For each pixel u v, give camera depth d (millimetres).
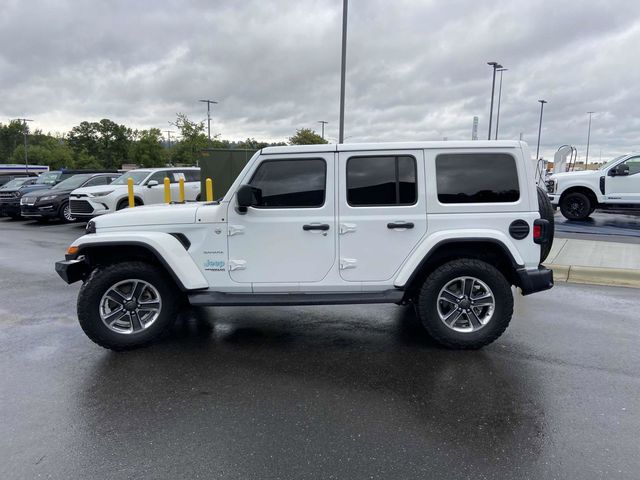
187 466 2646
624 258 7695
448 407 3303
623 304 5703
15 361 4113
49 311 5598
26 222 16625
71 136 101125
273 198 4293
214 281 4352
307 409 3283
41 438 2934
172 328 4977
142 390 3578
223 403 3373
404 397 3453
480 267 4191
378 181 4250
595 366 3961
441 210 4227
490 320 4262
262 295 4348
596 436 2934
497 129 26672
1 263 8695
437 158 4223
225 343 4547
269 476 2555
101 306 4242
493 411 3246
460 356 4199
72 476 2564
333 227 4258
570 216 13242
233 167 12859
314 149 4227
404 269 4270
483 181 4234
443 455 2744
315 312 5527
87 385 3658
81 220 16172
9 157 103500
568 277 7004
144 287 4367
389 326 5031
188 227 4285
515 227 4223
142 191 13281
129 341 4301
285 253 4305
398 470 2607
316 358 4184
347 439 2912
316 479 2529
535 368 3928
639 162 12508
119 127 102812
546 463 2668
